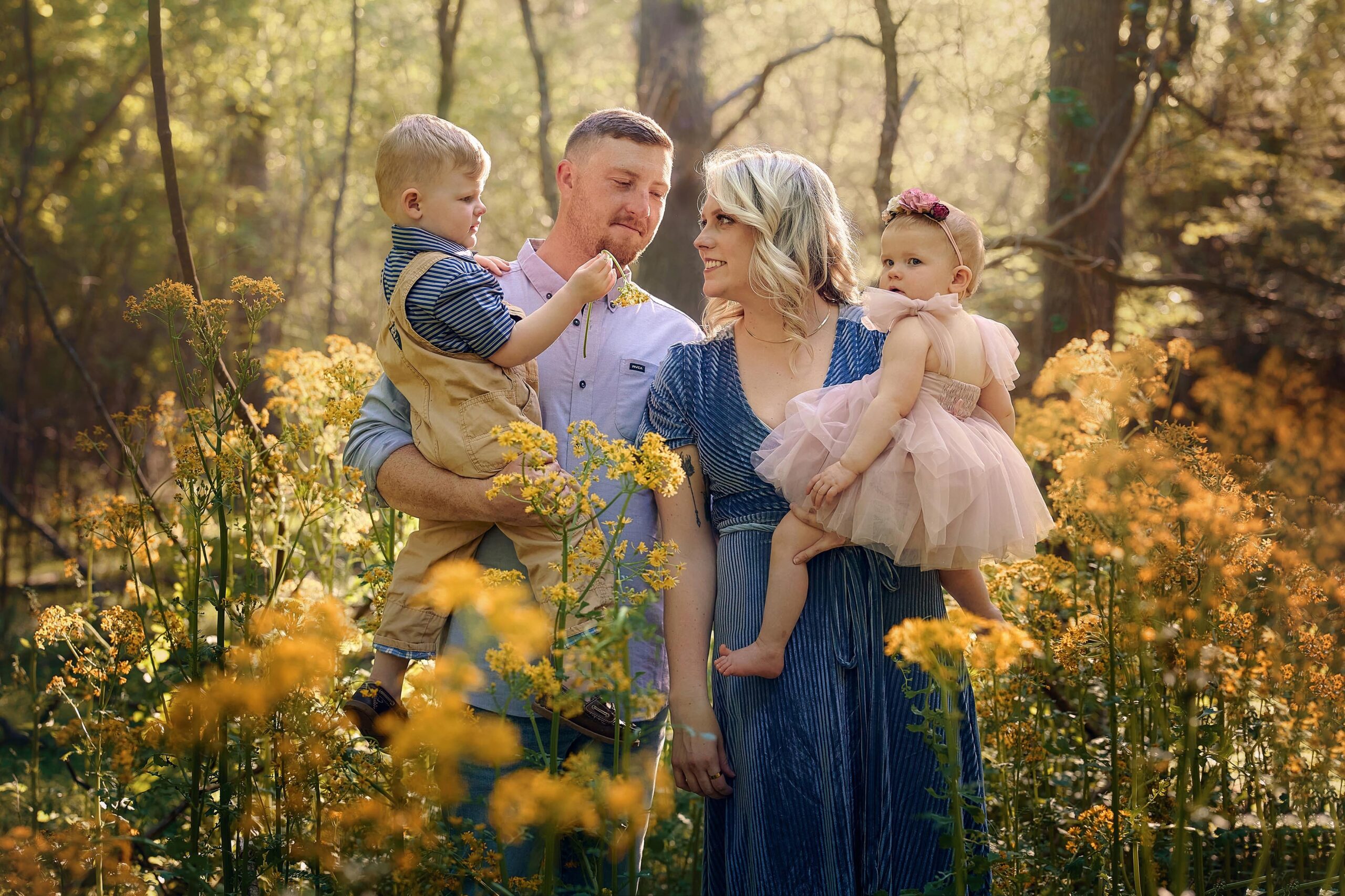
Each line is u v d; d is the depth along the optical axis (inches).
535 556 95.0
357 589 133.0
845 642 89.4
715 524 97.4
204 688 86.7
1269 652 98.0
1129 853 99.3
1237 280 418.6
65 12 401.1
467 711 77.2
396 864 77.6
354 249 535.8
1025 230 314.3
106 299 414.9
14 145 410.3
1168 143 344.5
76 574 120.1
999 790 103.3
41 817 117.9
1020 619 115.9
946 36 266.7
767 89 478.6
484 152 101.3
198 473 101.3
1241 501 105.4
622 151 102.1
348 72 482.3
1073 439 139.5
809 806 86.8
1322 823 96.0
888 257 95.4
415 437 97.7
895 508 85.9
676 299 336.5
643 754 101.3
